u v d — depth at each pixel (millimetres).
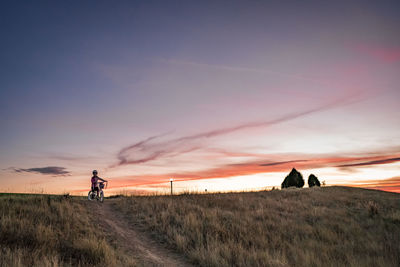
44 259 6668
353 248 10977
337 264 8633
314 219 16969
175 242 10148
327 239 12461
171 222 12688
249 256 8602
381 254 10086
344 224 16016
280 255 9172
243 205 19000
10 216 9914
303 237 12609
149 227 11977
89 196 16469
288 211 19062
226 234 11289
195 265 8312
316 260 8680
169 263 8375
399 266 8727
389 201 26938
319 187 35969
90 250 8094
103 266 7098
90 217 12211
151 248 9750
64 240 8781
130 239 10469
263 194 26719
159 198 18875
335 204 23516
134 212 14391
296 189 33344
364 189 36750
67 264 7055
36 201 13242
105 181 16719
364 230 14875
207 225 12203
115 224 12117
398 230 14922
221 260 8180
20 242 7941
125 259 8047
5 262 6230
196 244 9773
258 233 12117
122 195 21172
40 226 9023
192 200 18953
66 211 11930
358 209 21750
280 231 13102
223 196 22812
